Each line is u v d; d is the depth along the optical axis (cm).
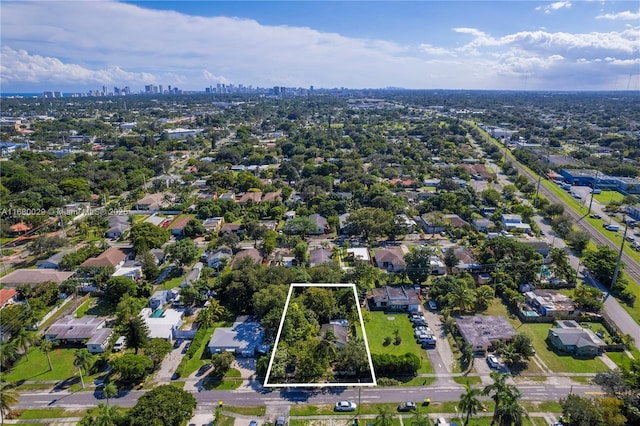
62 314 9412
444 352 8138
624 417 6094
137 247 11831
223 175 19525
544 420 6469
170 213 16125
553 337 8406
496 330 8538
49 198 15925
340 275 10081
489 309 9669
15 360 7775
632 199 16412
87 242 13388
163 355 7625
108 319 9150
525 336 7844
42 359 7900
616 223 15012
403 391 7131
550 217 15438
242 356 7994
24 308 8888
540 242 12588
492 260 11181
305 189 17525
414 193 18075
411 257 11075
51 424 6419
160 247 12450
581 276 11138
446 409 6712
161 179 19588
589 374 7538
